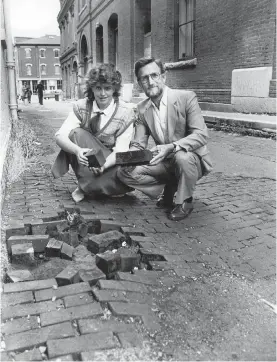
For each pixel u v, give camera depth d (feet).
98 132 11.79
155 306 6.70
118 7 64.13
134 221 10.89
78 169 12.05
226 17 34.83
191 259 8.58
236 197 13.42
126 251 8.95
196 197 13.51
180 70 43.75
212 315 6.56
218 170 17.61
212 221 11.10
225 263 8.50
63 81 144.36
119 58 65.62
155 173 11.72
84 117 11.82
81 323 6.08
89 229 10.46
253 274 8.06
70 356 5.41
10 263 8.41
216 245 9.42
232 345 5.82
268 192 13.98
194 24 40.96
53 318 6.20
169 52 46.37
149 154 10.62
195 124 10.95
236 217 11.43
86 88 11.60
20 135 24.73
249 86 31.94
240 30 33.06
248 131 27.25
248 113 32.32
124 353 5.47
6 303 6.59
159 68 10.67
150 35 56.29
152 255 8.53
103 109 11.68
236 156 20.44
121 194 12.78
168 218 11.29
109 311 6.46
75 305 6.57
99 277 7.58
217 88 37.29
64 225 10.07
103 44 75.00
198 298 7.07
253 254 8.96
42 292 6.96
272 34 29.48
